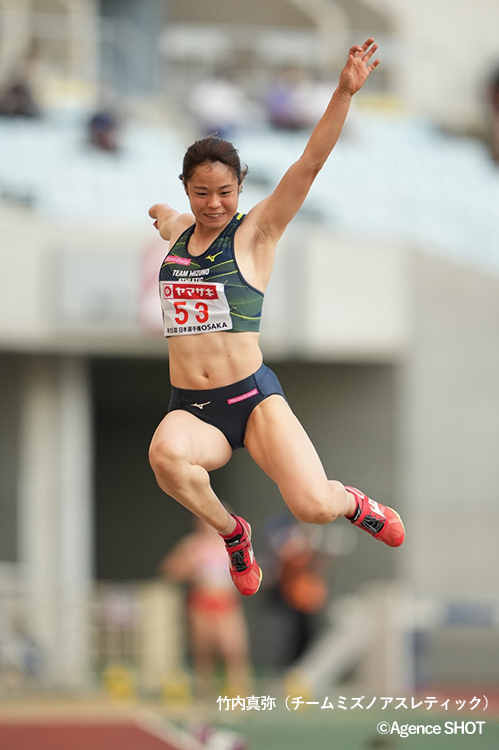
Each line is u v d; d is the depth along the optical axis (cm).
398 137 6831
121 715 3938
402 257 5234
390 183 6209
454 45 7944
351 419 5344
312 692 4331
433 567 5184
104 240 5000
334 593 5353
